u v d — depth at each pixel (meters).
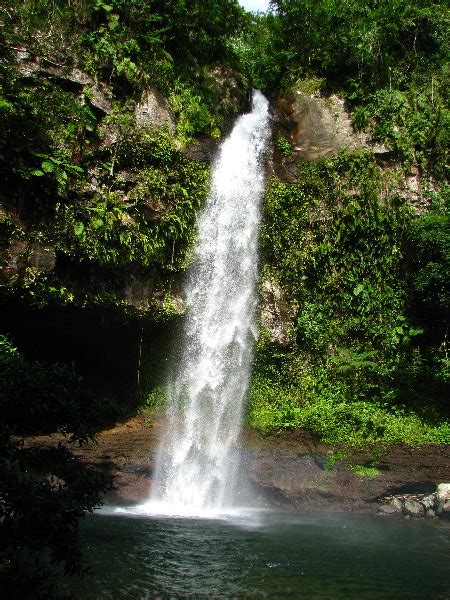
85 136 10.22
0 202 9.11
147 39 11.15
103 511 8.30
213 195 11.82
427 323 11.98
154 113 11.15
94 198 10.19
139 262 10.85
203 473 10.20
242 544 6.33
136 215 10.60
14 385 4.04
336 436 10.53
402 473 9.54
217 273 11.95
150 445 10.48
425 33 13.38
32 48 9.84
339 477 9.58
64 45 10.27
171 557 5.61
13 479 3.52
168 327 11.95
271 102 13.70
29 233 9.34
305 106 12.88
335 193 12.30
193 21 12.57
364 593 4.70
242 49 14.73
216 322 12.02
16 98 9.41
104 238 10.09
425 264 11.62
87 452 9.91
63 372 4.44
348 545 6.52
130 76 10.82
